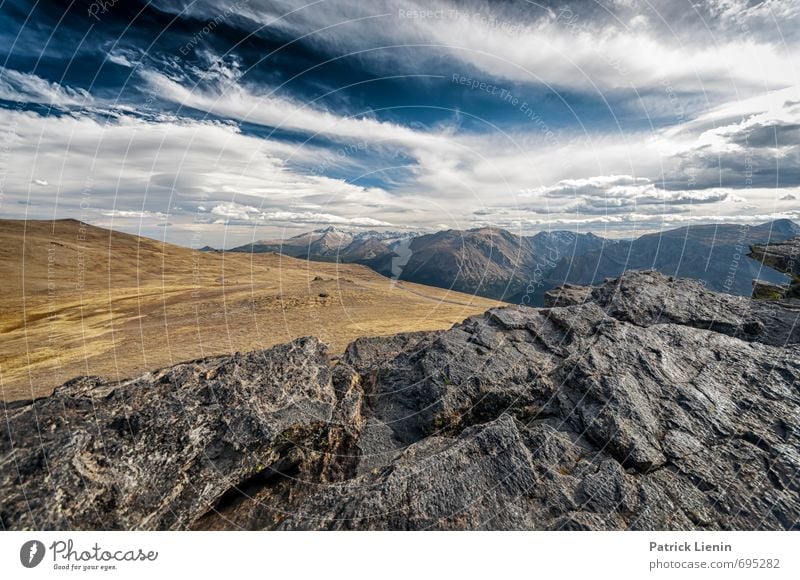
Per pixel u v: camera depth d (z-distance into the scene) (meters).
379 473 8.61
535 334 14.03
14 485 6.99
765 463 7.73
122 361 31.64
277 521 7.90
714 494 7.32
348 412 10.87
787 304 14.02
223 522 7.90
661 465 8.06
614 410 9.36
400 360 14.02
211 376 10.62
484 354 12.94
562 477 7.97
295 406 10.06
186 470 8.17
